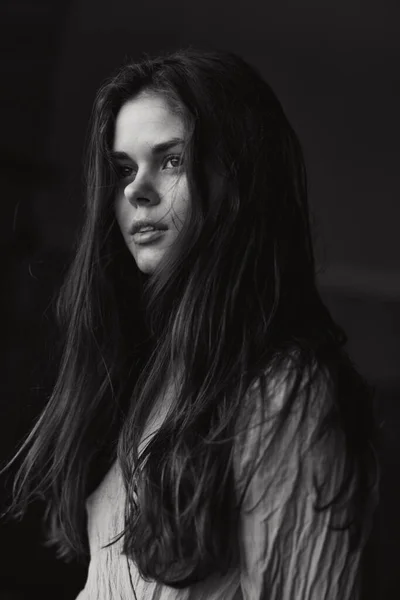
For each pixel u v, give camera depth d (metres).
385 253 3.65
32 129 3.54
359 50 3.66
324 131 3.70
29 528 3.00
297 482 0.84
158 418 0.98
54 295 1.29
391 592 2.87
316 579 0.83
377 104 3.67
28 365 3.18
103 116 1.00
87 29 3.58
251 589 0.85
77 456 1.12
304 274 1.02
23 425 1.35
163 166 0.96
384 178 3.67
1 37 3.49
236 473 0.86
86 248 1.09
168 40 3.68
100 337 1.11
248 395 0.87
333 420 0.86
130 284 1.11
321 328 0.97
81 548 1.13
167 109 0.95
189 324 0.93
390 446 3.21
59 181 3.53
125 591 0.94
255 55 3.71
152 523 0.89
